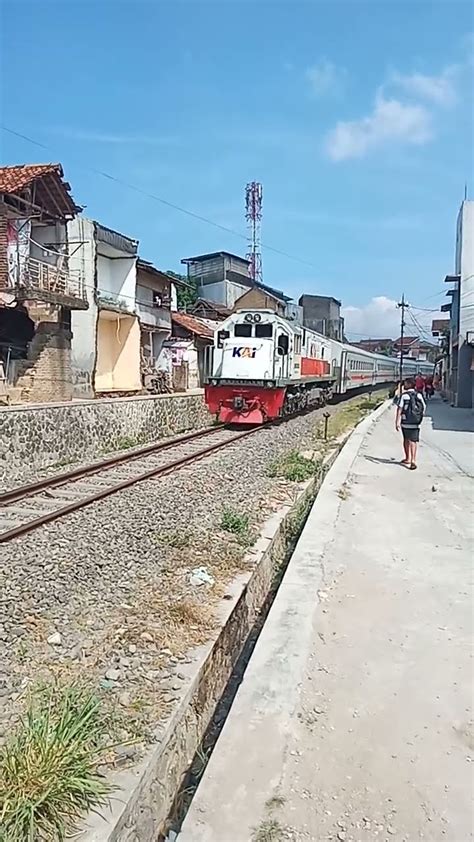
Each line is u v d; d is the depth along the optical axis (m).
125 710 3.83
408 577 5.87
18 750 3.11
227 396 20.23
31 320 22.12
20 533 7.70
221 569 6.66
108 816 2.89
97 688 4.07
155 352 34.59
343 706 3.66
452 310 37.53
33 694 3.96
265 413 19.98
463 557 6.50
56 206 22.12
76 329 25.52
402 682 3.94
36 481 12.02
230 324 20.84
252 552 7.46
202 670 4.52
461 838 2.68
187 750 3.89
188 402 21.78
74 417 14.73
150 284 32.78
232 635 5.53
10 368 21.69
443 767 3.14
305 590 5.36
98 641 4.84
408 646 4.44
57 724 3.32
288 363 21.53
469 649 4.40
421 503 9.06
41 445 13.48
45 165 20.86
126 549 7.20
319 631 4.66
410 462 12.24
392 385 54.09
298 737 3.36
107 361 29.70
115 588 5.96
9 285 20.23
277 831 2.69
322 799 2.89
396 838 2.67
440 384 51.78
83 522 8.34
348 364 35.56
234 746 3.23
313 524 7.52
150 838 3.17
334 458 14.15
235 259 50.00
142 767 3.27
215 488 10.96
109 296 29.03
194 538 7.71
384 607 5.14
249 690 3.73
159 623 5.18
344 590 5.51
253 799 2.87
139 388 29.64
